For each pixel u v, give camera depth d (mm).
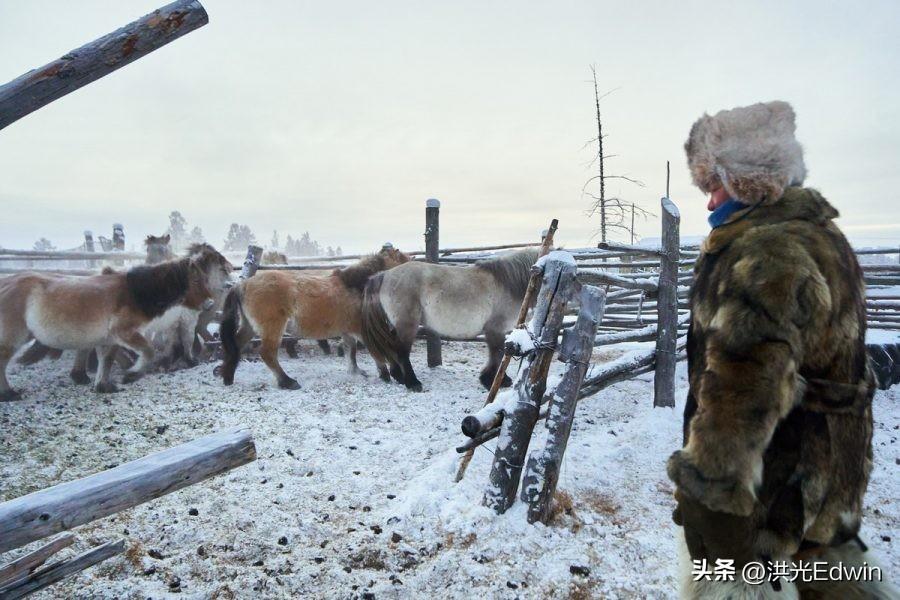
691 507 1249
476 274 6402
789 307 1193
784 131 1416
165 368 7398
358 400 5879
